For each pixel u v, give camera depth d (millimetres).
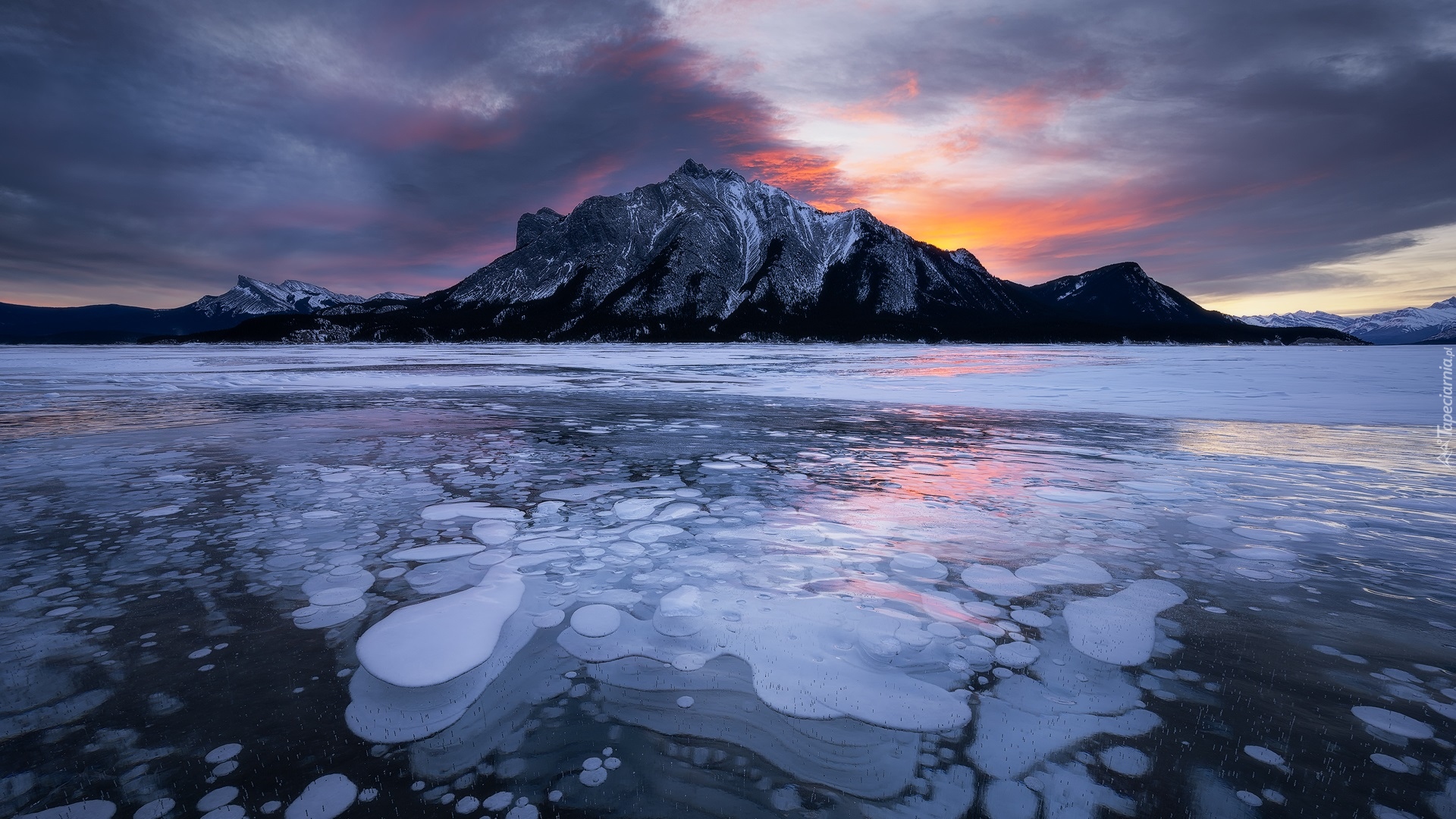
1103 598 4207
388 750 2605
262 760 2527
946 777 2426
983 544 5355
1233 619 3883
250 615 3893
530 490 7344
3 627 3688
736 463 8992
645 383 24875
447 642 3451
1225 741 2664
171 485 7453
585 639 3584
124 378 25703
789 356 55938
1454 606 4082
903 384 24016
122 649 3434
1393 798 2309
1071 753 2582
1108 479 7965
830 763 2514
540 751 2605
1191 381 24000
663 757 2562
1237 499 6941
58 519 6008
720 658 3385
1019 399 18422
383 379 26109
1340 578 4594
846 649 3486
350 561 4879
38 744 2615
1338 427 12719
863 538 5543
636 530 5754
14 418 13555
